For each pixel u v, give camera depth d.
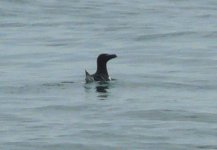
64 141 31.08
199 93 39.44
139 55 51.12
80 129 32.66
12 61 49.19
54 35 59.56
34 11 71.56
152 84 41.31
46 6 74.00
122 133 32.16
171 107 36.22
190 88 40.62
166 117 34.62
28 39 57.91
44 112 35.56
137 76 43.41
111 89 39.81
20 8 72.75
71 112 35.47
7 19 67.75
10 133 32.22
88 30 62.03
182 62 48.56
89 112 35.44
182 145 30.67
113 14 70.12
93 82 40.88
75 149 30.30
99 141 31.12
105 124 33.44
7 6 73.19
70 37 58.56
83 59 49.84
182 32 60.25
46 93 39.19
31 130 32.59
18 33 60.84
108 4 76.12
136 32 60.53
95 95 38.50
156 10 72.88
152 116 34.78
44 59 49.84
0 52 52.38
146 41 57.16
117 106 36.31
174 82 41.94
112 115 34.88
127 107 36.16
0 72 45.41
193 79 42.84
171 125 33.31
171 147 30.44
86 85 40.59
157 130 32.59
